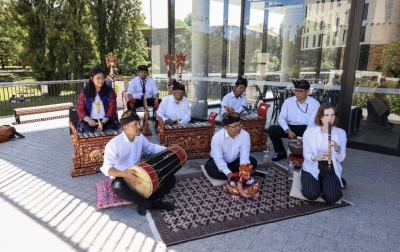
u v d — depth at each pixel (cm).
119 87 857
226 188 324
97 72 412
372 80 460
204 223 267
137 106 605
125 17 1581
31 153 457
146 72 605
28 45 1464
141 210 285
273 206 297
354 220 276
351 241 246
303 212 287
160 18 684
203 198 313
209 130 433
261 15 557
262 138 467
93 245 240
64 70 1523
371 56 455
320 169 309
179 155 312
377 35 446
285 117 434
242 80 474
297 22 527
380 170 396
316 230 261
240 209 291
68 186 345
